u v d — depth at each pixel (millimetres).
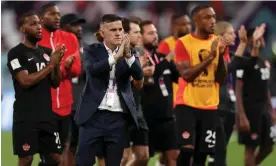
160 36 55219
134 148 24906
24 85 21875
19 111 22203
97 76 20672
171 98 25422
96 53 20812
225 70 24797
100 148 21094
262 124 28594
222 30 27844
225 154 26703
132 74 20938
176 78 25547
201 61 24641
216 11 54625
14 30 54688
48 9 26156
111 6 54906
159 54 25609
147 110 25266
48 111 22391
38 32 22453
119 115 20859
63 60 25906
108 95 20656
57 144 22719
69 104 26062
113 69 20688
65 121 26000
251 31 28891
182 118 24594
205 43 24797
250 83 28172
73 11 54812
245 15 54625
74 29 28406
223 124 28062
